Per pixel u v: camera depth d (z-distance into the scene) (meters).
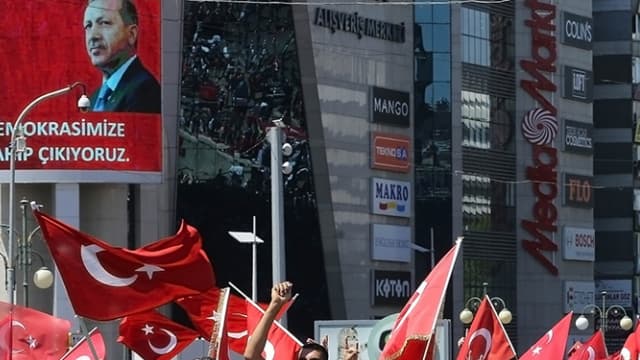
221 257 99.44
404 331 25.34
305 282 103.19
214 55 98.94
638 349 36.78
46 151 85.62
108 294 23.97
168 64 97.69
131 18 86.44
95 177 86.06
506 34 115.75
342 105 104.12
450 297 110.75
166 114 97.69
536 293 117.31
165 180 97.50
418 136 110.50
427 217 110.69
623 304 128.00
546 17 117.38
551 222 117.56
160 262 24.23
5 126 85.19
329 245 103.38
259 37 100.56
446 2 110.62
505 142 115.69
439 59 110.56
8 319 31.62
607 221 128.88
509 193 115.94
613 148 129.00
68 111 85.69
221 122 99.19
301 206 102.62
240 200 99.81
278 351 28.03
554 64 118.12
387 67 108.00
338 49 103.88
